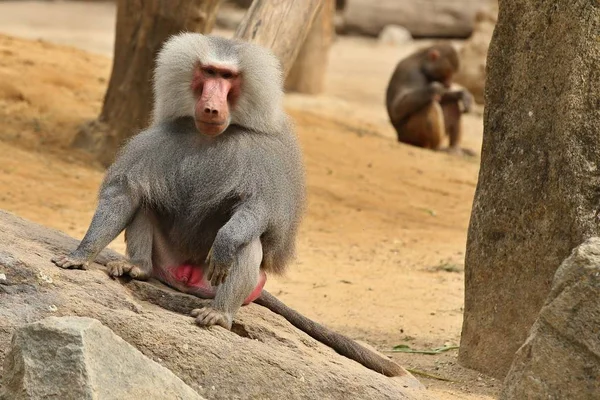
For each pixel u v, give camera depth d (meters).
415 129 28.05
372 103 34.56
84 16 49.22
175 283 9.26
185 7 18.55
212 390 7.89
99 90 24.17
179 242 9.08
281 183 8.77
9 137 20.44
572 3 9.93
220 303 8.44
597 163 9.80
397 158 25.27
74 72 24.97
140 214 8.98
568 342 7.61
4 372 6.83
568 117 9.85
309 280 14.77
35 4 51.44
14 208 16.72
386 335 12.27
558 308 7.64
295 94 32.78
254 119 8.88
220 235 8.29
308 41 32.44
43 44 27.25
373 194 21.45
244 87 8.86
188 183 8.78
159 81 8.99
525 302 10.39
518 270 10.47
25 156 19.58
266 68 8.91
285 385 8.05
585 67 9.84
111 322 7.89
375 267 15.88
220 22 47.66
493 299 10.74
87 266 8.45
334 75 39.22
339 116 30.62
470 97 28.41
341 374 8.27
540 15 10.28
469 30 48.31
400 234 18.53
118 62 19.89
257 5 13.27
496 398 9.95
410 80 28.39
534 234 10.28
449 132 28.98
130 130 19.84
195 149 8.83
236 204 8.80
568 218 9.88
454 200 21.95
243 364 8.02
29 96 22.44
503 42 10.71
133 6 19.12
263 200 8.62
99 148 20.09
